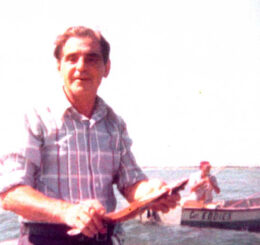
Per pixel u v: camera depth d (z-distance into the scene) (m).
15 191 1.89
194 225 13.77
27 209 1.83
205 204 13.86
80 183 2.11
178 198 2.01
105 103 2.36
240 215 13.61
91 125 2.20
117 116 2.41
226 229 13.62
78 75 2.16
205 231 13.21
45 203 1.81
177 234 12.74
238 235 12.75
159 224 14.00
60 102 2.14
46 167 2.09
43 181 2.07
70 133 2.13
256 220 13.58
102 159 2.23
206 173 13.18
